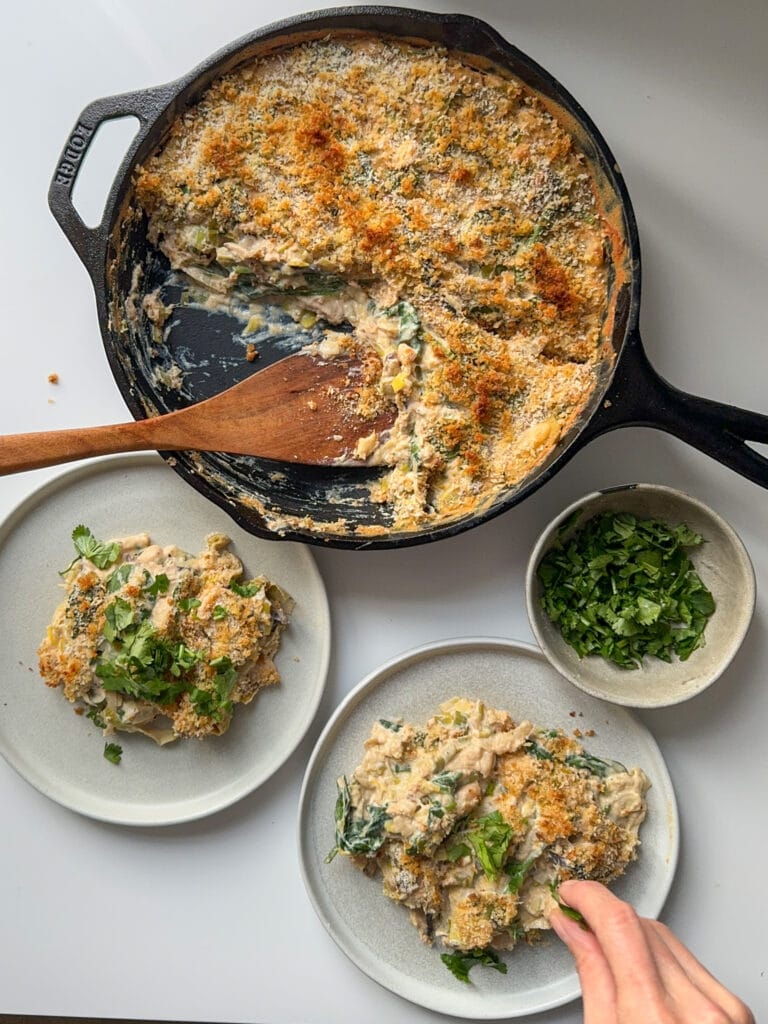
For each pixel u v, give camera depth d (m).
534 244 0.46
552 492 0.51
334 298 0.48
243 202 0.46
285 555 0.51
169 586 0.49
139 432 0.44
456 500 0.47
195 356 0.49
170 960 0.53
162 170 0.46
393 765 0.49
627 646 0.49
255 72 0.45
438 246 0.46
